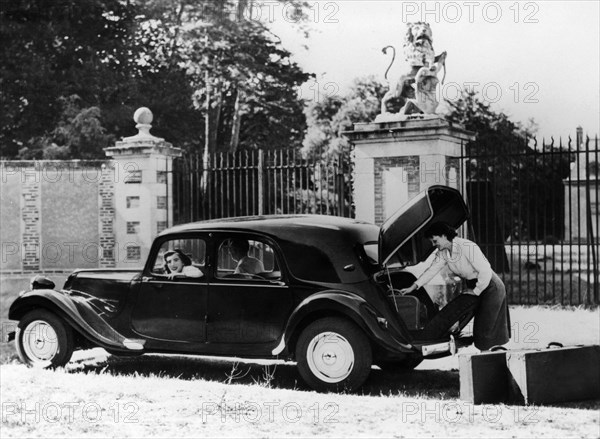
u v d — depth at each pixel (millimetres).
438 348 8172
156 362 10430
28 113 30359
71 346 9414
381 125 14117
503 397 7637
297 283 8453
